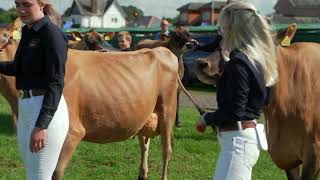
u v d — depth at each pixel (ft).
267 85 13.46
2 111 45.55
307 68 17.61
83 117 19.60
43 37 13.43
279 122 17.71
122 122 20.59
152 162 28.71
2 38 24.68
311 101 17.35
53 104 13.24
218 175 13.69
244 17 13.25
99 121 19.94
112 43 77.36
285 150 17.92
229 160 13.51
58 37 13.42
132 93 20.80
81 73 19.58
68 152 19.01
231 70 13.08
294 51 17.87
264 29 13.35
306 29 74.59
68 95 19.02
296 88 17.49
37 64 13.61
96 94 19.71
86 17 322.55
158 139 34.32
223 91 13.30
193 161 29.25
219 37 16.19
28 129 13.76
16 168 26.53
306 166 17.39
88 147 31.48
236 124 13.42
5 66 14.52
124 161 28.89
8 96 25.07
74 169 26.76
